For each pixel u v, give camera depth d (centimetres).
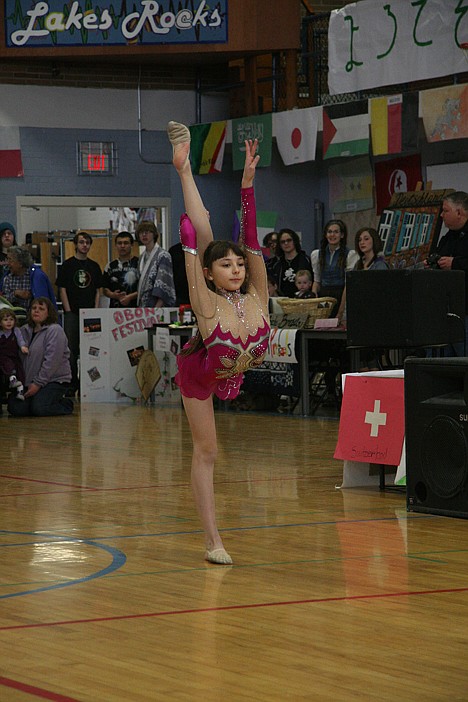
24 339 1548
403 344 942
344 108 1639
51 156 2022
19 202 2009
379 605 529
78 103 2033
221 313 608
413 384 768
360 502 835
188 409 633
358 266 1377
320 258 1516
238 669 429
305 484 924
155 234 1755
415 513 787
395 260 1691
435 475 762
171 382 1728
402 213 1697
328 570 607
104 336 1731
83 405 1692
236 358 610
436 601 537
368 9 1585
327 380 1566
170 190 2084
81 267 1772
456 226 1146
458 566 615
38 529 735
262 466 1028
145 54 1922
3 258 1700
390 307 944
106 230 2128
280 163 2042
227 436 1262
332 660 440
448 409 747
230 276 614
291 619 503
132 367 1741
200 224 635
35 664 435
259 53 1892
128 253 1808
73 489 905
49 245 2069
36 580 585
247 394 1578
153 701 392
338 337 1404
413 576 592
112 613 515
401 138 1555
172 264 1772
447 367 748
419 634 478
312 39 1884
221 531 725
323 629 486
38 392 1526
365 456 885
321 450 1136
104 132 2048
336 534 711
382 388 883
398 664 435
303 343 1466
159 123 2075
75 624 495
